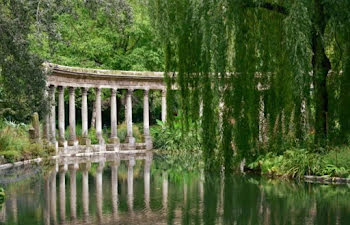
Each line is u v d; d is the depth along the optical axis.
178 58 23.94
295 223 18.98
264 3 22.88
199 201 23.64
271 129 24.19
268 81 23.62
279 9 22.73
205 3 21.78
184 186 28.38
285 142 24.31
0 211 21.66
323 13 22.05
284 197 24.09
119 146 58.19
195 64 23.64
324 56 24.16
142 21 61.34
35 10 26.23
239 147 23.50
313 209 21.31
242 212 21.02
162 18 23.53
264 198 23.92
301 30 20.20
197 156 50.31
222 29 21.50
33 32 27.17
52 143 48.84
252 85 23.02
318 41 22.61
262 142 24.64
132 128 62.00
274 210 21.31
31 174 34.12
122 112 74.25
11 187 28.28
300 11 20.23
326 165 28.91
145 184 29.39
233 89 22.89
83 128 55.28
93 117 69.06
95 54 63.81
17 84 27.48
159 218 20.16
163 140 59.06
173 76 24.86
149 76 59.44
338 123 25.48
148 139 59.88
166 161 44.75
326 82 25.34
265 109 24.11
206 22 21.61
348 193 24.80
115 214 20.95
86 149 54.16
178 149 56.16
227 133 23.52
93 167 39.12
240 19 22.12
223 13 21.62
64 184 29.41
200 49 23.27
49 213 21.20
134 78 59.22
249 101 23.08
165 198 24.61
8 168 37.84
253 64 22.91
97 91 56.84
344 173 28.12
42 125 50.41
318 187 26.73
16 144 41.56
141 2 26.70
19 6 25.78
